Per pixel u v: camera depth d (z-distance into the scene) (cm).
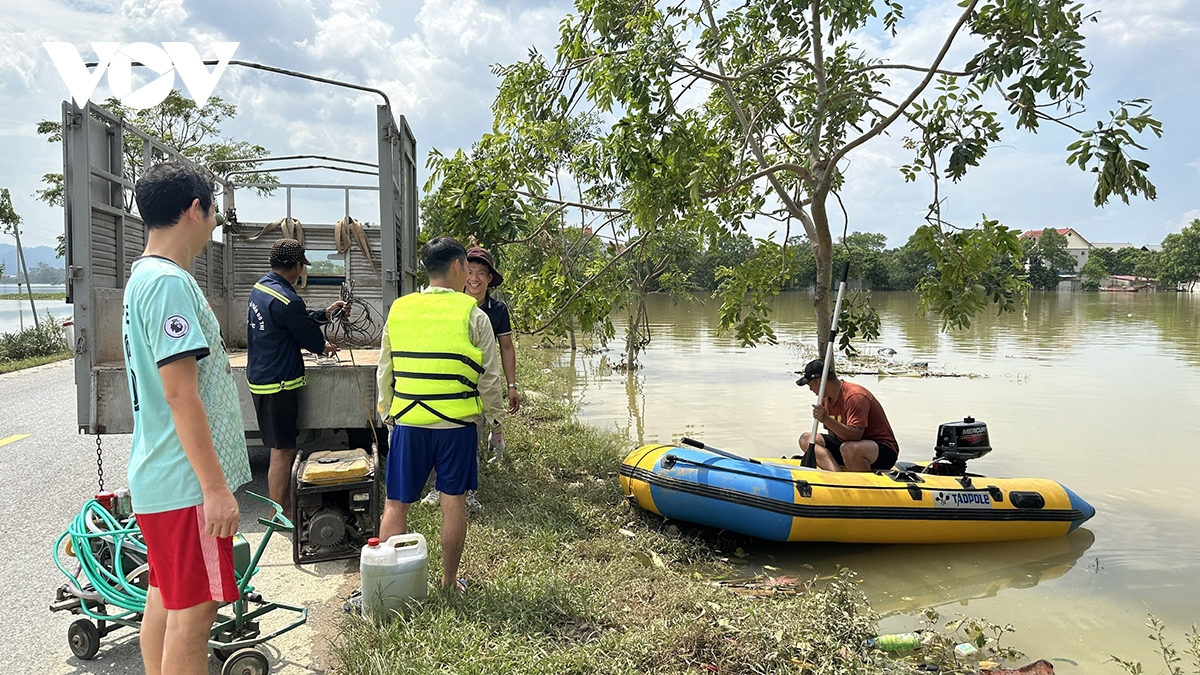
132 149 1312
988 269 609
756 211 808
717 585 426
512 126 730
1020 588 472
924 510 527
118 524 335
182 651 228
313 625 364
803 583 466
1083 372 1407
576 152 730
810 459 579
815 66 674
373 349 752
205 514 220
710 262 3703
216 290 788
